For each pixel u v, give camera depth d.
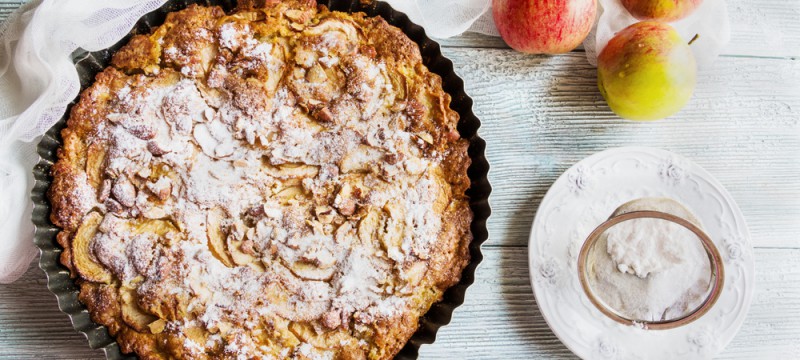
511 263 0.76
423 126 0.70
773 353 0.78
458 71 0.77
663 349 0.76
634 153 0.76
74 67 0.68
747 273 0.77
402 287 0.68
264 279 0.68
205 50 0.69
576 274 0.75
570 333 0.75
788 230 0.79
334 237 0.68
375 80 0.69
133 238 0.67
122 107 0.68
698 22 0.77
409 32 0.72
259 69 0.68
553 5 0.71
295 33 0.69
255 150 0.68
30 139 0.69
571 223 0.75
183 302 0.67
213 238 0.68
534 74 0.77
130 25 0.69
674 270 0.73
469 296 0.76
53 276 0.67
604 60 0.74
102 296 0.67
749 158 0.79
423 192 0.69
